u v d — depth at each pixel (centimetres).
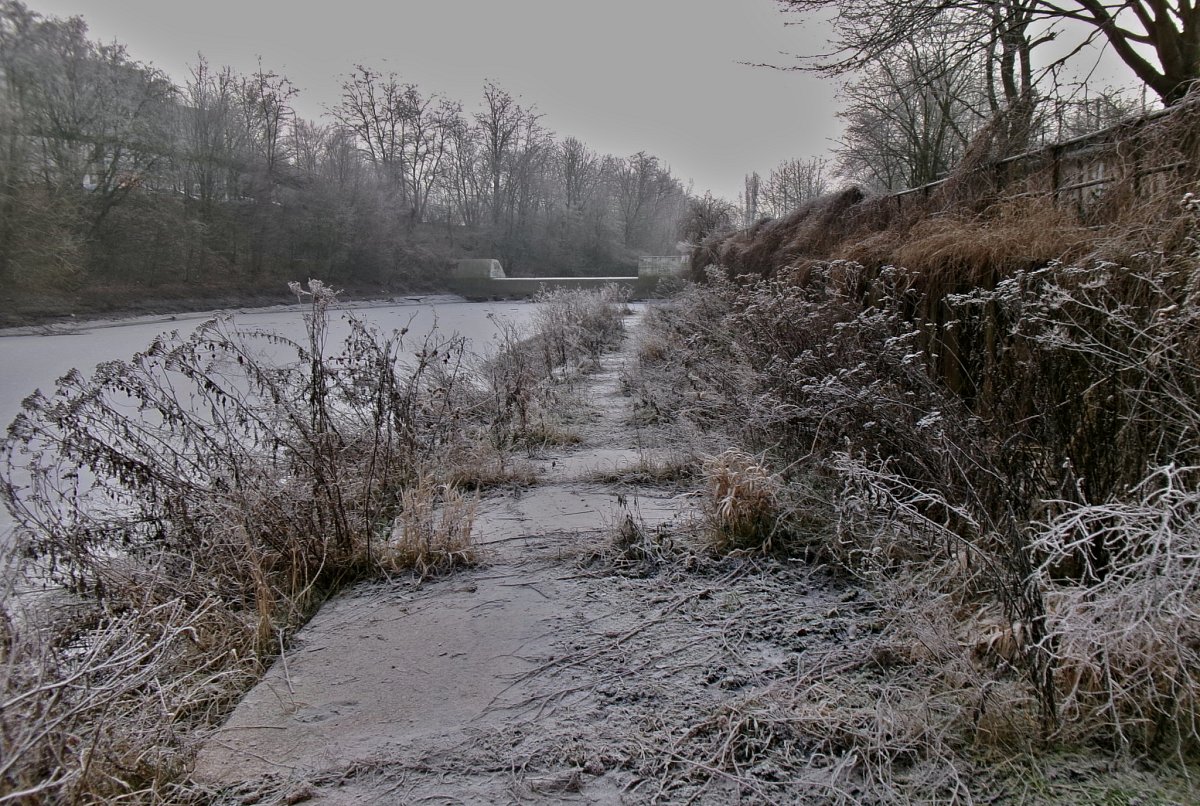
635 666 235
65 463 398
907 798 165
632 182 7500
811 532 335
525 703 215
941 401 271
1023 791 164
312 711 215
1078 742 178
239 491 315
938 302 421
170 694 204
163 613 236
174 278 2580
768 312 477
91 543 289
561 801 171
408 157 5719
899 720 188
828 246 972
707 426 549
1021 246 354
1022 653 189
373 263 3812
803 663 229
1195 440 206
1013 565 197
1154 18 787
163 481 304
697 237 3134
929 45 1088
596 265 6594
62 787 152
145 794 173
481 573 325
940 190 681
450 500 391
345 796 175
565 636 259
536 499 439
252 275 3092
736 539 340
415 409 483
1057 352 247
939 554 255
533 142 6309
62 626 229
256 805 173
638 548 337
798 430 407
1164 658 171
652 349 988
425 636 264
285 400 365
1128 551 205
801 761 182
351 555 329
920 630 212
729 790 173
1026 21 862
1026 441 256
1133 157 411
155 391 336
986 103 1318
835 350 379
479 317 2242
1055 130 700
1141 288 239
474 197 6222
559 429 606
